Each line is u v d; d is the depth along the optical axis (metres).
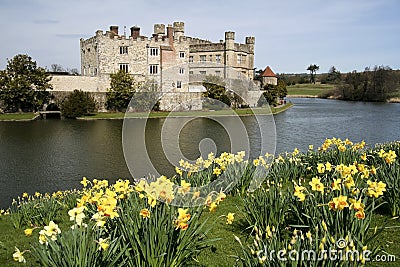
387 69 83.62
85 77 48.47
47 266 3.54
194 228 4.35
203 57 58.94
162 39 50.69
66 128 30.25
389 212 5.84
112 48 48.97
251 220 5.46
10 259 5.08
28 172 14.56
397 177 5.80
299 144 21.39
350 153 8.74
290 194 5.39
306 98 103.00
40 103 41.84
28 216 6.77
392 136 25.56
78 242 3.54
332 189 4.67
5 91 40.06
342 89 92.62
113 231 4.27
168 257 3.99
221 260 4.59
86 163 16.14
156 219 4.00
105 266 3.61
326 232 3.82
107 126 31.77
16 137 25.06
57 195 8.51
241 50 59.16
